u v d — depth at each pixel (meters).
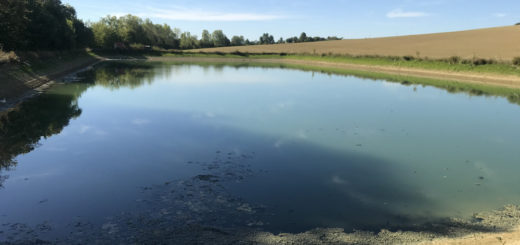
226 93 21.89
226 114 15.41
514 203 6.98
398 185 7.92
